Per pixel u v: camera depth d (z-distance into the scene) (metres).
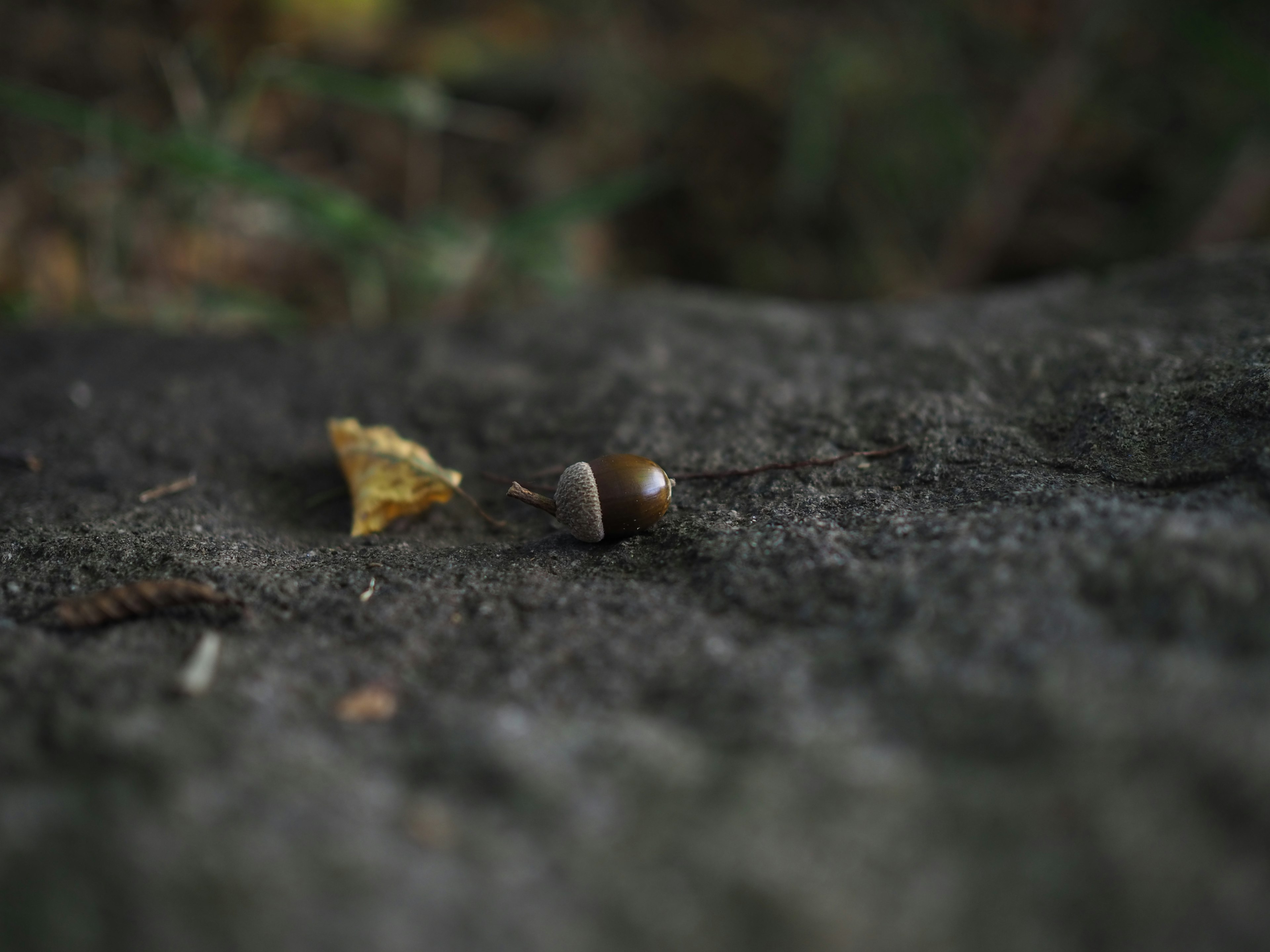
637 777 0.29
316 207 0.55
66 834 0.28
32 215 0.63
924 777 0.29
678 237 0.90
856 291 0.86
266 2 0.73
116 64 0.66
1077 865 0.27
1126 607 0.30
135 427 0.43
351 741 0.30
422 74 0.84
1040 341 0.42
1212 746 0.28
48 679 0.31
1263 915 0.26
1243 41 0.73
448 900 0.28
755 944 0.27
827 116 0.85
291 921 0.27
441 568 0.35
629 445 0.40
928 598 0.31
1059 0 0.82
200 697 0.31
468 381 0.45
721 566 0.34
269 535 0.38
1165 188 0.84
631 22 0.98
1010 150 0.74
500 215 0.84
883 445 0.38
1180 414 0.36
